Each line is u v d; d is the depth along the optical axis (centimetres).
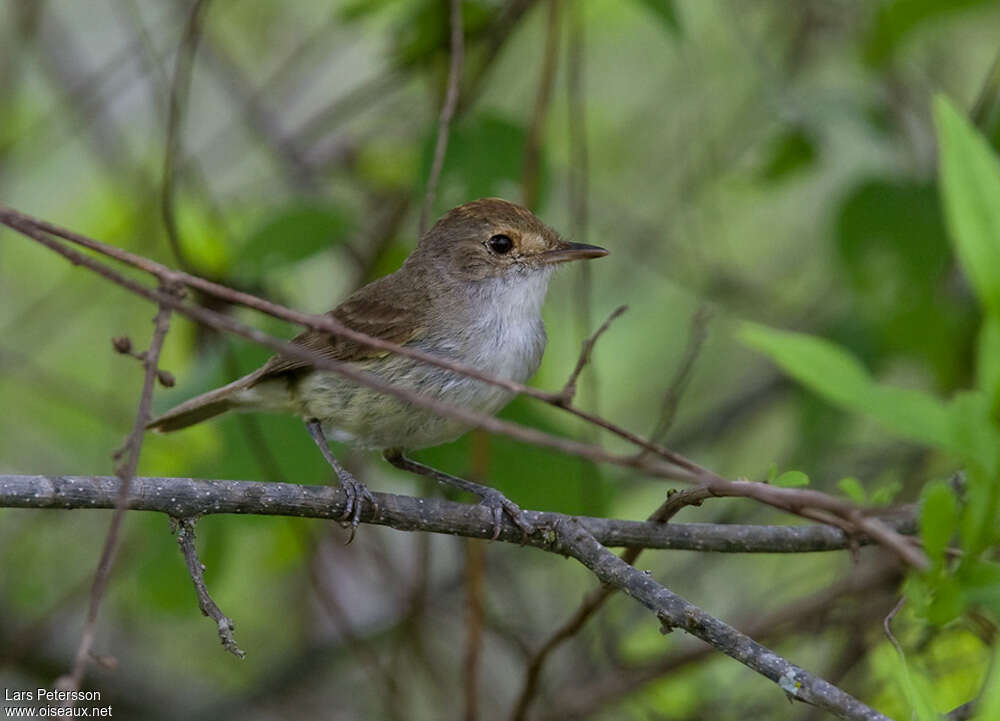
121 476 617
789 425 1336
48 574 1336
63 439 1322
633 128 1505
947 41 1416
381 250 1173
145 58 1370
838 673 994
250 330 611
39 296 1424
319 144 1380
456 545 1320
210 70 1362
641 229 1478
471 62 1142
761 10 1441
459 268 961
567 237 1087
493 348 948
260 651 1402
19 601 1286
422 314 935
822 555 1328
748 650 659
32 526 1340
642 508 1402
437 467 1030
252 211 1247
